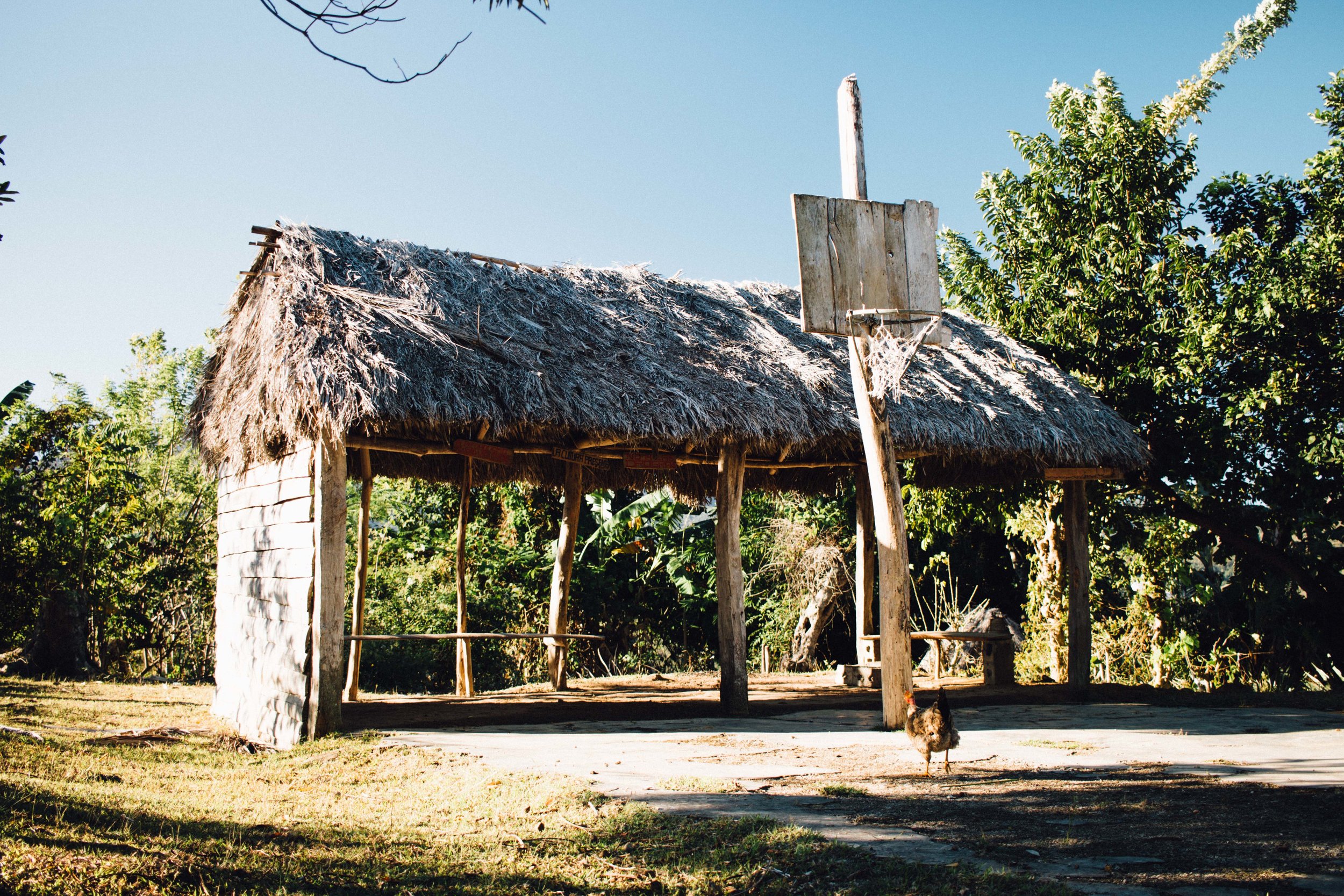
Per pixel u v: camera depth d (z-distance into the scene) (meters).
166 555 23.56
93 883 3.61
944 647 17.89
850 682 12.96
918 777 6.06
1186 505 13.73
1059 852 4.12
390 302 9.20
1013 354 12.83
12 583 17.70
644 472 14.04
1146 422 13.55
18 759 6.43
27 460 19.59
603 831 4.70
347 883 3.87
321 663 8.13
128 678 17.52
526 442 11.48
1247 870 3.79
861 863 3.94
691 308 11.66
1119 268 13.83
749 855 4.18
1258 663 14.05
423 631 21.06
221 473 11.62
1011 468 13.05
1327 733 8.22
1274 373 12.48
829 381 10.74
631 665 23.12
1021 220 14.83
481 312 9.87
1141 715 9.77
